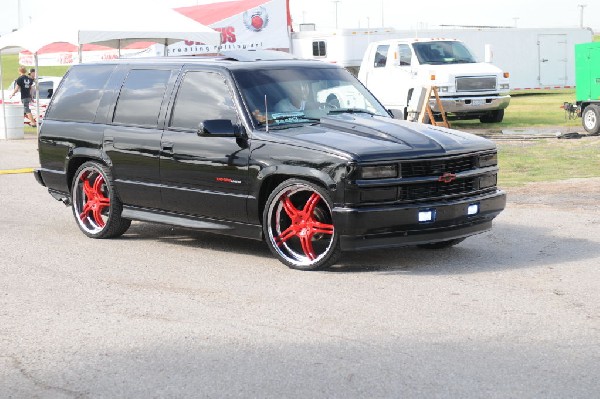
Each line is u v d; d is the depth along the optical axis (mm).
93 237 8922
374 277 6902
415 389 4371
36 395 4445
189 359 4941
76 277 7125
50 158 9273
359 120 7695
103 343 5289
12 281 7012
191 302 6227
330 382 4504
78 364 4906
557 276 6812
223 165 7562
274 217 7336
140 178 8336
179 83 8164
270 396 4332
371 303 6082
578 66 19828
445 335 5285
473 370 4637
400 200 6918
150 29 19141
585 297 6145
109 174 8641
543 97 34938
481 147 7504
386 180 6852
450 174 7117
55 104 9328
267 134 7355
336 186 6809
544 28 36062
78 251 8234
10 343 5328
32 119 27500
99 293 6562
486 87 21750
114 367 4840
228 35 31391
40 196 12070
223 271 7250
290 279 6898
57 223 9852
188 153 7836
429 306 5969
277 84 7855
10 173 14938
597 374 4535
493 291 6363
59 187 9242
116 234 8820
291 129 7508
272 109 7621
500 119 23234
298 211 7215
